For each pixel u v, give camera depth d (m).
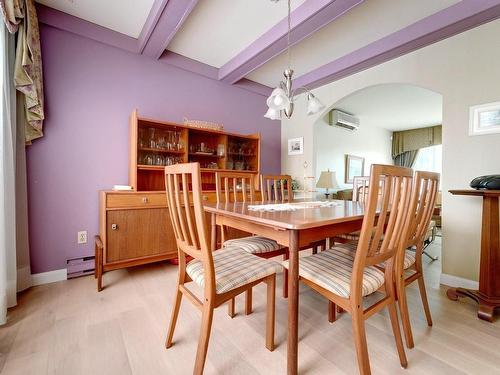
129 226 2.22
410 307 1.80
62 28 2.21
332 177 4.18
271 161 3.99
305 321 1.60
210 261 1.05
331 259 1.39
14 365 1.18
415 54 2.49
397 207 1.14
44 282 2.15
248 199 3.09
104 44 2.46
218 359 1.24
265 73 3.38
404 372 1.16
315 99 1.98
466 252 2.16
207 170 2.98
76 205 2.33
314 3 1.96
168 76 2.88
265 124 3.89
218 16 2.22
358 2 1.85
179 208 1.19
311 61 3.02
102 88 2.45
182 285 1.32
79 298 1.87
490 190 1.69
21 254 2.00
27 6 1.81
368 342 1.39
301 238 1.19
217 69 3.26
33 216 2.13
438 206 4.28
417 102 4.38
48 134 2.19
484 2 1.86
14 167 1.79
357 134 5.56
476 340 1.42
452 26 2.08
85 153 2.37
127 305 1.76
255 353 1.28
